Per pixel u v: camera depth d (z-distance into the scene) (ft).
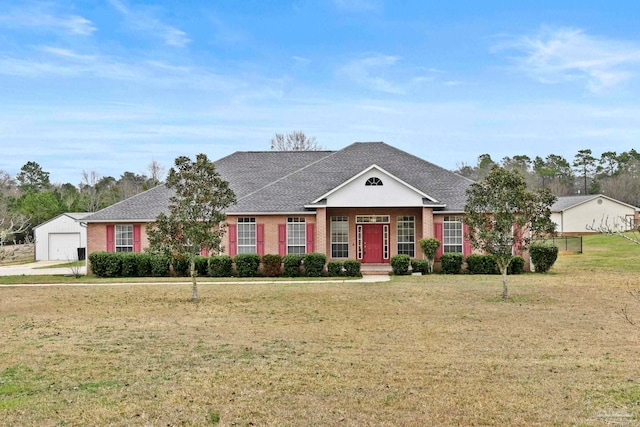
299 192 97.25
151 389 28.32
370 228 97.40
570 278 79.51
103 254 91.71
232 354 36.01
